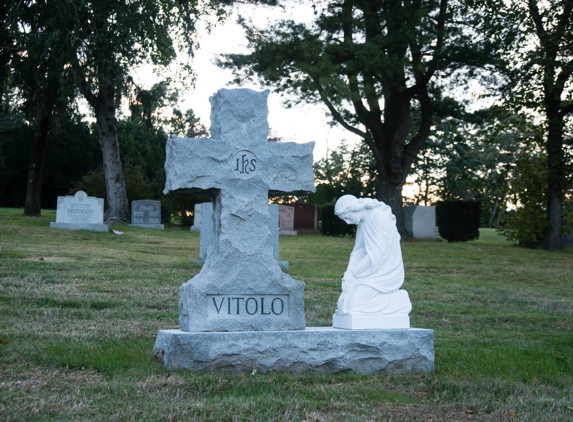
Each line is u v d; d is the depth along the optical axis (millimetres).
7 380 7188
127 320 11562
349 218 8750
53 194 60188
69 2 26125
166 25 31031
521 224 32125
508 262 25297
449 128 49500
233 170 8469
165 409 6160
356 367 8008
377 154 32656
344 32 29031
